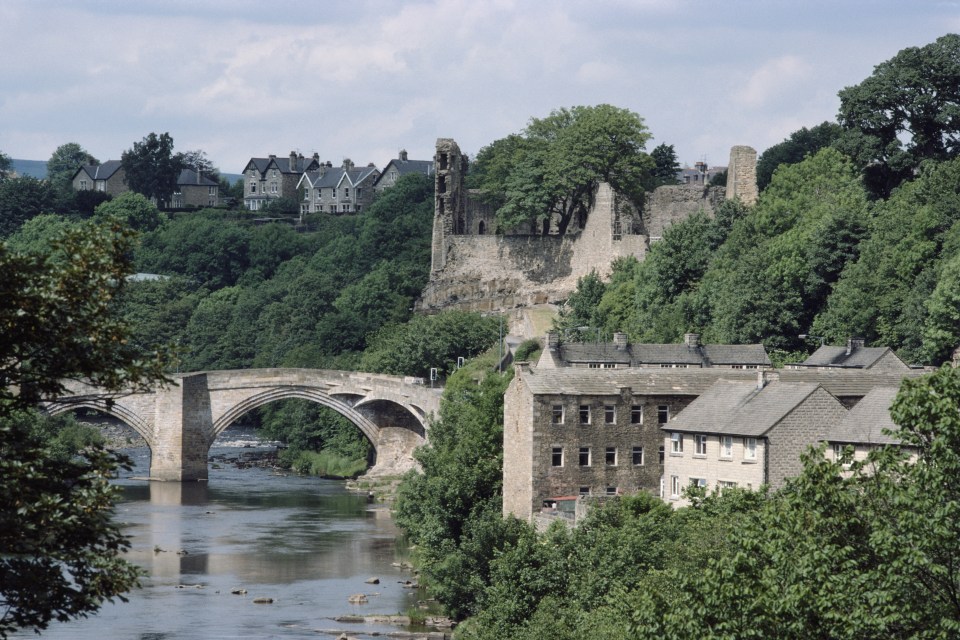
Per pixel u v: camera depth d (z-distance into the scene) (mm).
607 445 140125
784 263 194875
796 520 64688
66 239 58156
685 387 142000
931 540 59844
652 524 105438
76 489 58562
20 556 55469
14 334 56094
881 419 114312
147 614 131250
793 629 62469
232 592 140750
